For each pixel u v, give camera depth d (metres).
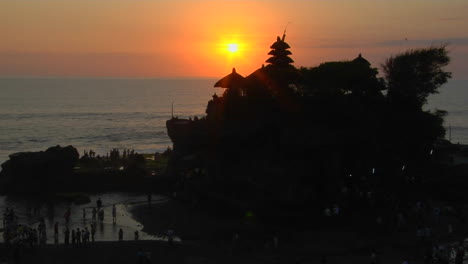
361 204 47.44
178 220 50.91
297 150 50.12
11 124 189.38
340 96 55.62
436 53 63.47
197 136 59.22
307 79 56.75
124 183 70.06
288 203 47.09
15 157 69.25
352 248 39.59
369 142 52.53
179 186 65.38
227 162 55.31
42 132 164.62
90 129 176.25
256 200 48.59
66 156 70.88
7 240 41.66
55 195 64.56
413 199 50.41
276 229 44.22
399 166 54.03
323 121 53.06
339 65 58.12
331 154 50.25
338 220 44.72
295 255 38.75
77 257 38.66
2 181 68.88
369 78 58.22
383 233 42.41
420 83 62.81
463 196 53.47
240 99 57.16
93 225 46.69
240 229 45.06
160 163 82.19
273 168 49.31
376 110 56.88
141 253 36.91
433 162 59.19
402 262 36.62
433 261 36.28
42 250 40.16
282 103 54.88
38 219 53.72
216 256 39.06
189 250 40.44
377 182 51.69
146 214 54.78
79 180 70.06
